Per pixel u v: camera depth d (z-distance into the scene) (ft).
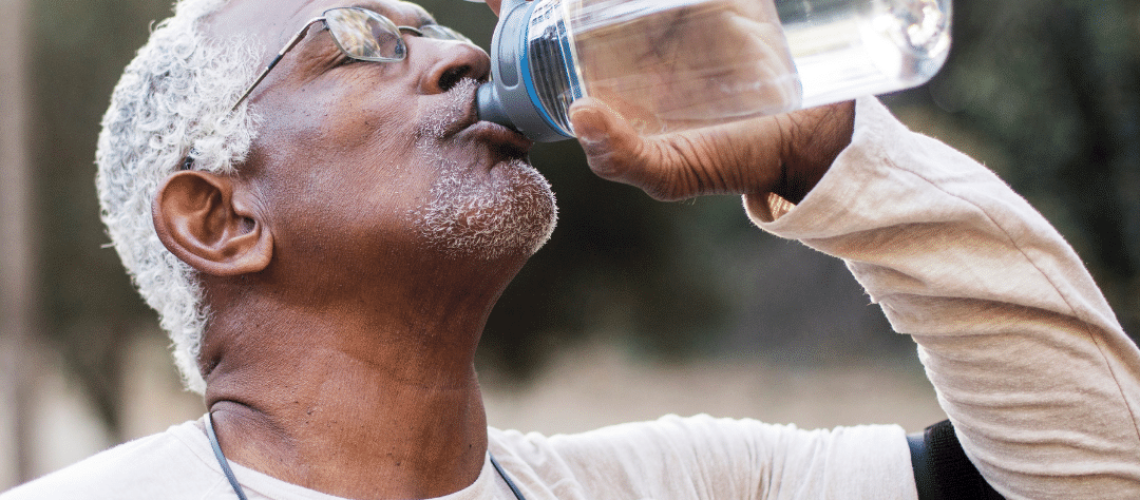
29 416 22.79
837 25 4.38
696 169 4.58
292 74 4.93
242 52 5.01
